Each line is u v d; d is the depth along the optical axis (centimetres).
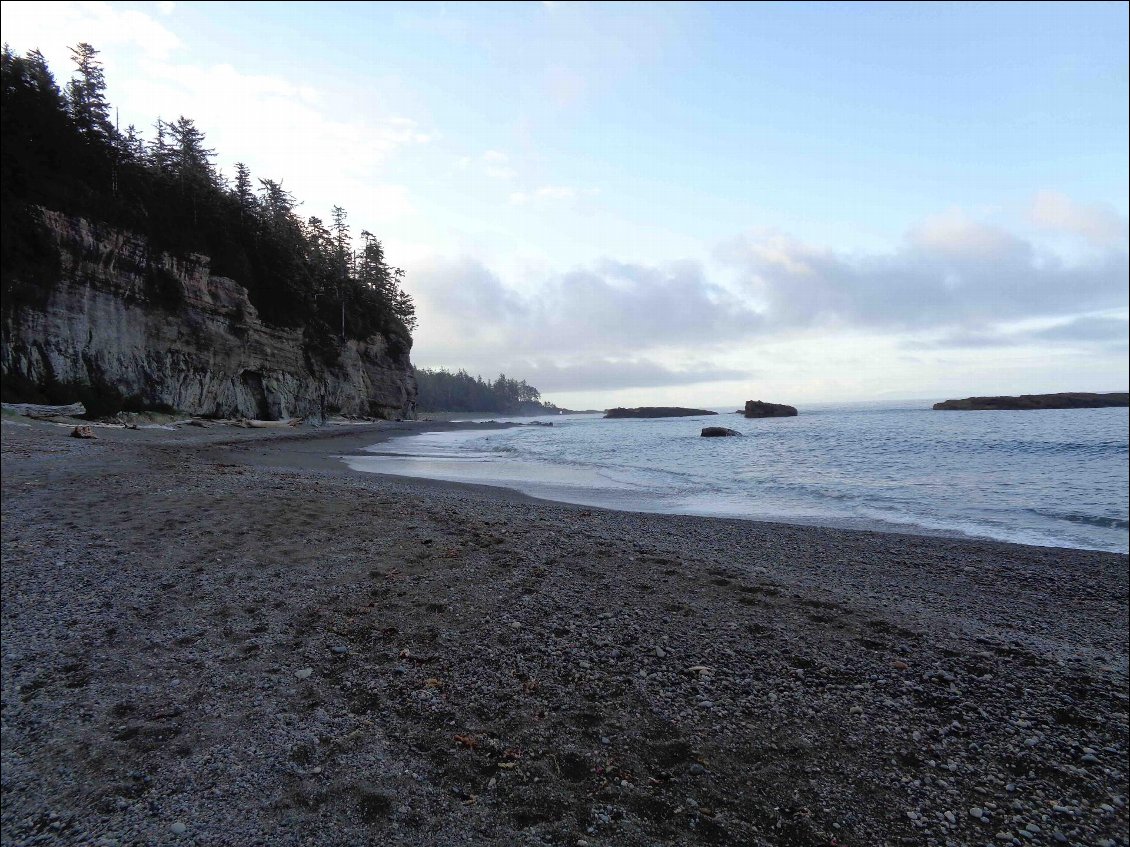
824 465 2714
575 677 495
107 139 4428
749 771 379
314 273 7175
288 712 432
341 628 581
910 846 317
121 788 348
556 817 330
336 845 304
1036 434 4166
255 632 569
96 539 851
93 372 3697
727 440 4572
